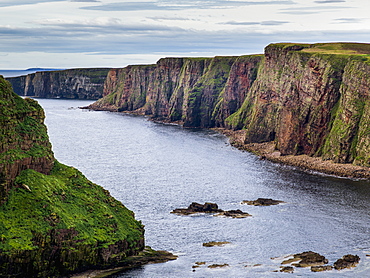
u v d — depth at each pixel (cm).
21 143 11012
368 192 18500
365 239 13600
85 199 11512
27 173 10869
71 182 11800
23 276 9856
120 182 19725
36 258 9925
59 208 10731
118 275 10838
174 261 11906
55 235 10250
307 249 12912
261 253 12612
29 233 10000
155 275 10969
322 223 14900
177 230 14200
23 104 11612
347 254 12488
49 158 11725
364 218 15362
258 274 11250
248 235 13888
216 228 14412
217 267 11600
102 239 10862
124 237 11375
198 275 11100
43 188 10781
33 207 10381
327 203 16988
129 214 12181
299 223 14875
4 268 9619
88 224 10950
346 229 14375
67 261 10331
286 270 11444
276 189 18938
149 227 14400
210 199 17500
